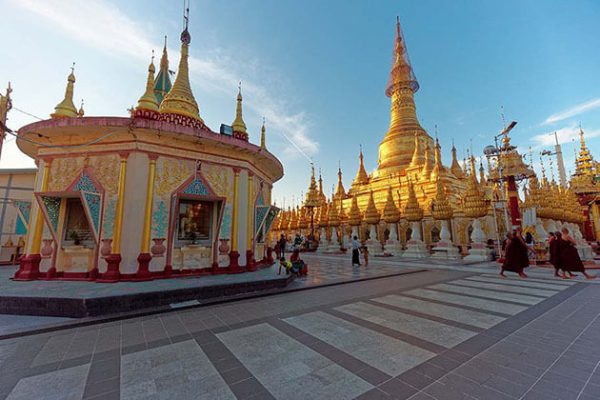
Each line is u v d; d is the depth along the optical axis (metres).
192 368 3.68
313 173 35.81
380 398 2.92
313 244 33.62
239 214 11.27
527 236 16.83
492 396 2.94
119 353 4.21
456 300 7.38
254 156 12.17
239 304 7.16
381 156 39.50
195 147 10.49
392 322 5.52
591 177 35.19
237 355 4.06
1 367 3.78
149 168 9.49
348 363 3.76
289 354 4.07
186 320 5.84
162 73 16.56
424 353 4.06
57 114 10.86
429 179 29.64
